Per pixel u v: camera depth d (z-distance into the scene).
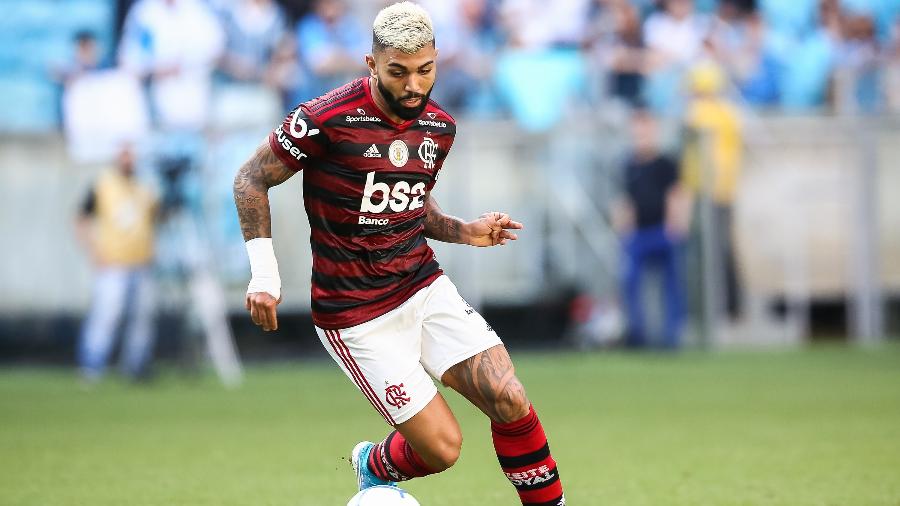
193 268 45.72
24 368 47.94
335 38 53.94
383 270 17.03
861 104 57.78
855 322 52.56
